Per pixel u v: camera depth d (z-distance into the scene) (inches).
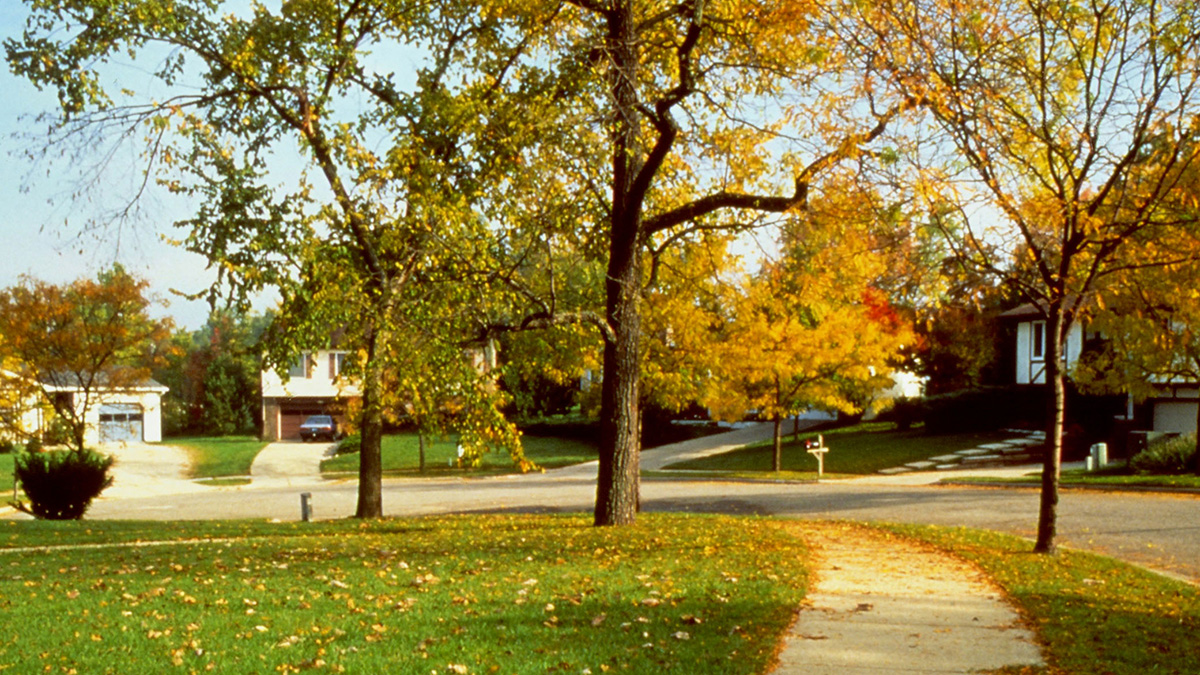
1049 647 292.8
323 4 697.6
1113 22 464.1
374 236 653.9
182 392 3491.6
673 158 700.0
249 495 1338.6
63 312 1160.8
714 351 1046.4
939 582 421.1
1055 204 459.8
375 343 635.5
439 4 696.4
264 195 660.7
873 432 1802.4
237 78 683.4
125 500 1309.1
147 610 335.3
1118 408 1478.8
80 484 927.0
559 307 758.5
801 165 609.0
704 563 461.4
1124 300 700.0
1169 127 458.0
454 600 351.9
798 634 307.3
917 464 1336.1
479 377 651.5
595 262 775.1
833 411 1918.1
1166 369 1010.1
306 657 263.1
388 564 466.0
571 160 572.4
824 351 1213.7
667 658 266.7
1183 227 482.3
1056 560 501.7
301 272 659.4
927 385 1924.2
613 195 659.4
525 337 799.1
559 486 1269.7
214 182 657.6
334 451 2213.3
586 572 429.1
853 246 536.1
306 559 496.4
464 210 585.9
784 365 1219.2
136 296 1189.7
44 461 930.7
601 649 274.8
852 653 282.5
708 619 322.0
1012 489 992.2
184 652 269.7
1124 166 477.4
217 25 668.1
